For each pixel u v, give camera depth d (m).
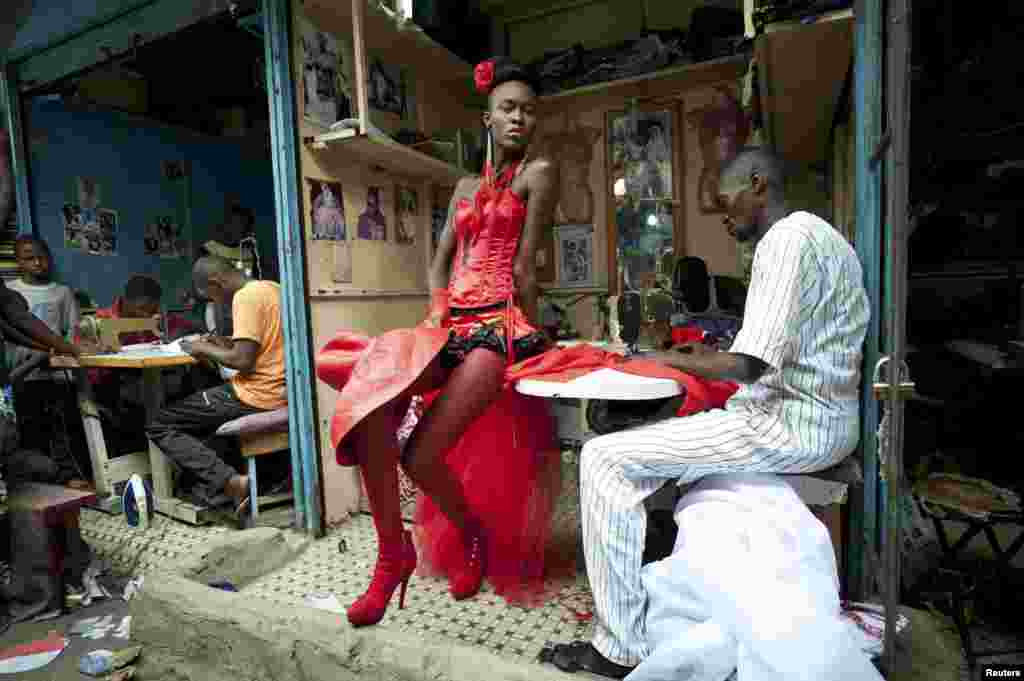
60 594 2.37
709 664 1.35
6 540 2.43
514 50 4.51
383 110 3.54
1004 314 2.97
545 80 4.24
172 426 3.05
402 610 2.13
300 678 1.65
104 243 4.67
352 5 2.79
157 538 2.98
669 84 3.96
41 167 4.23
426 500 2.52
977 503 1.91
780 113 2.81
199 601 1.88
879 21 1.56
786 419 1.60
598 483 1.66
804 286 1.56
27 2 3.76
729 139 3.85
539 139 4.40
